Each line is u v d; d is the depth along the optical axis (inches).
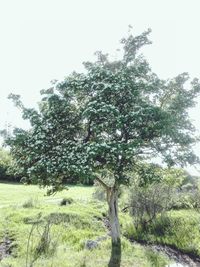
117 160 491.8
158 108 508.4
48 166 473.7
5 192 1379.2
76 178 526.3
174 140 541.6
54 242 617.0
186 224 937.5
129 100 531.8
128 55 590.9
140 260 630.5
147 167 557.0
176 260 709.9
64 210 948.0
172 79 587.5
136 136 532.1
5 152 1925.4
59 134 533.0
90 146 468.4
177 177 717.9
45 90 575.2
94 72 540.4
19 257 568.7
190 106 566.3
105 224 916.6
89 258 592.1
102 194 1300.4
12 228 729.0
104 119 511.2
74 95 565.3
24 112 532.1
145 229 884.6
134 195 930.7
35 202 1036.5
